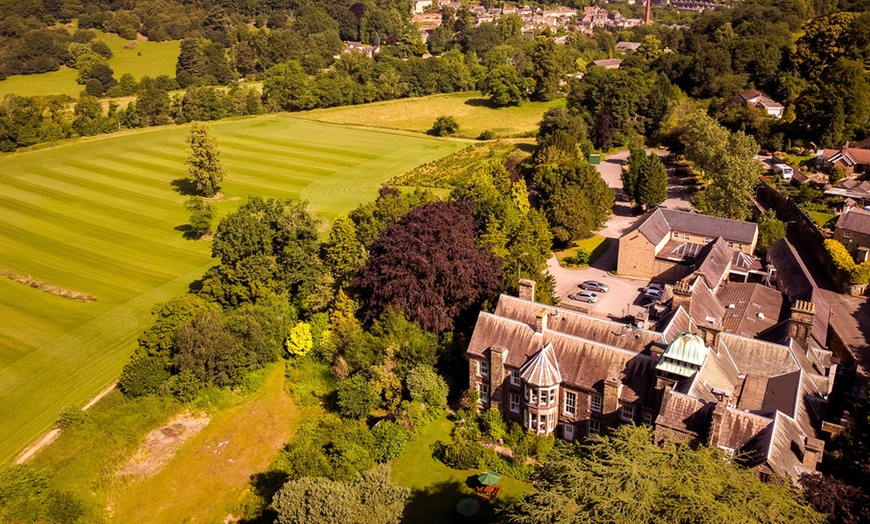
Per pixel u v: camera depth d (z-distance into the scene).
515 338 76.31
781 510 44.03
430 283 91.81
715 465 47.47
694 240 121.62
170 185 174.12
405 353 85.19
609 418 69.94
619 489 45.19
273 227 111.50
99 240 139.62
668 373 66.50
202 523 70.94
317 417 85.88
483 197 123.38
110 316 108.88
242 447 81.81
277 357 97.25
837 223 118.19
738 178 128.62
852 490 49.62
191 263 129.00
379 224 120.94
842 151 152.38
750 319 86.19
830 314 100.06
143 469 78.50
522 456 71.75
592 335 77.19
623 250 119.06
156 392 88.69
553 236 129.75
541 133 193.38
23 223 147.88
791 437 57.50
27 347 99.94
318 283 105.56
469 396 80.19
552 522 45.47
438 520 66.06
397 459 74.94
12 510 67.81
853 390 80.06
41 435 81.44
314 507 56.59
